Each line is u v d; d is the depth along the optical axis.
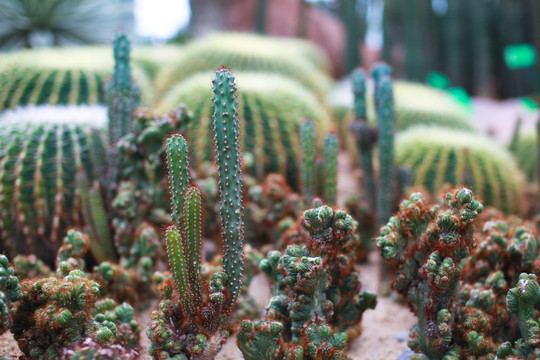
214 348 1.12
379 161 1.63
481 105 3.52
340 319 1.25
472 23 3.89
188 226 1.09
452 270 1.13
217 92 1.11
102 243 1.45
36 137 1.52
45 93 1.79
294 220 1.53
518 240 1.28
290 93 1.85
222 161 1.12
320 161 1.53
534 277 1.12
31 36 2.77
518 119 2.24
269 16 4.20
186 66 2.22
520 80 3.88
